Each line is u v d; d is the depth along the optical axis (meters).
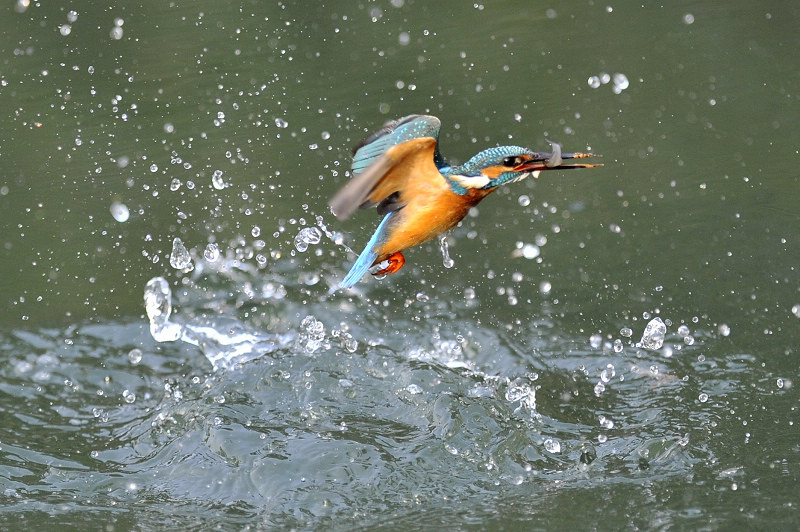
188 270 10.47
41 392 9.35
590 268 10.83
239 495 7.44
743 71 14.41
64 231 11.91
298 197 12.29
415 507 7.08
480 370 9.32
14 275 11.11
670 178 12.27
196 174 12.80
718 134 13.04
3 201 12.35
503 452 7.79
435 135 6.24
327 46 16.09
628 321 9.85
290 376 9.27
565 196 12.30
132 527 6.96
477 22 16.88
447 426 8.16
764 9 16.33
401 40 16.30
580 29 16.31
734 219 11.37
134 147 13.34
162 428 8.60
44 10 17.64
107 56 15.92
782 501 6.70
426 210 6.33
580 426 8.17
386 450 7.89
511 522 6.69
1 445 8.38
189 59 15.69
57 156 13.30
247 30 16.88
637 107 13.77
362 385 9.13
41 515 7.20
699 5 16.75
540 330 9.84
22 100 14.58
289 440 8.11
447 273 11.01
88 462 8.12
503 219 12.01
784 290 10.03
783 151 12.55
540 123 13.38
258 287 10.91
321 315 10.34
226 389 9.13
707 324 9.62
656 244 11.10
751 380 8.64
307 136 13.45
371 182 5.61
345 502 7.20
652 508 6.74
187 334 10.19
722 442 7.66
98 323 10.39
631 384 8.82
